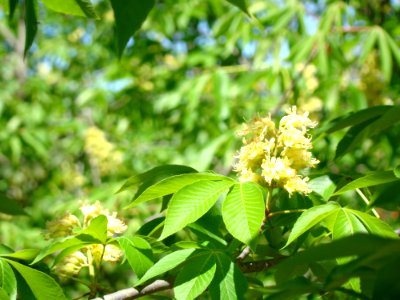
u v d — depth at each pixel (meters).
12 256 2.01
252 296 1.98
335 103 5.10
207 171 2.04
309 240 2.34
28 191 8.90
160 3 7.15
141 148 7.14
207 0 6.84
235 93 5.36
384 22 6.05
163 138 7.44
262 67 5.26
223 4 6.70
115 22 1.29
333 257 1.11
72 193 8.17
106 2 8.41
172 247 2.00
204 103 6.44
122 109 7.47
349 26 5.06
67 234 2.27
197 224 2.06
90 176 8.19
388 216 4.89
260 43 5.48
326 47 5.37
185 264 1.88
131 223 4.91
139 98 7.30
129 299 1.98
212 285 1.70
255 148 2.07
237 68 5.55
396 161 5.45
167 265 1.75
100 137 6.82
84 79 9.24
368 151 5.31
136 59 7.29
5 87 8.62
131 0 1.27
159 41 7.45
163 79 6.93
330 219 1.85
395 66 5.51
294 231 1.75
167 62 7.19
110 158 6.79
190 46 7.82
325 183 2.32
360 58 4.90
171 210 1.78
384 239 1.04
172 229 1.75
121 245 1.92
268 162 2.02
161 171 2.25
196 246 1.93
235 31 5.84
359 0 6.25
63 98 9.24
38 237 6.25
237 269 1.75
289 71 4.99
